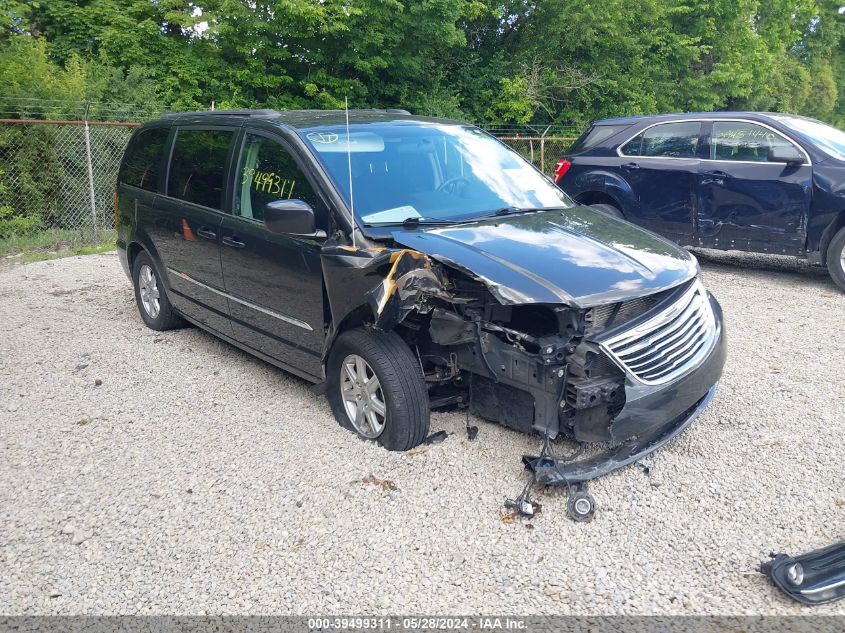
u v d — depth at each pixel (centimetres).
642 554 334
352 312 425
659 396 378
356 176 459
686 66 2580
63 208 1288
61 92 1363
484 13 2245
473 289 394
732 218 843
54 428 478
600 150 957
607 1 2339
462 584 317
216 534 356
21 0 1789
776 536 346
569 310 366
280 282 475
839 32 3881
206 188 557
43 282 909
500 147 559
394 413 413
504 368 391
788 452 423
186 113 631
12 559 342
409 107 2053
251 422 478
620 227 470
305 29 1838
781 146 799
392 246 416
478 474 401
